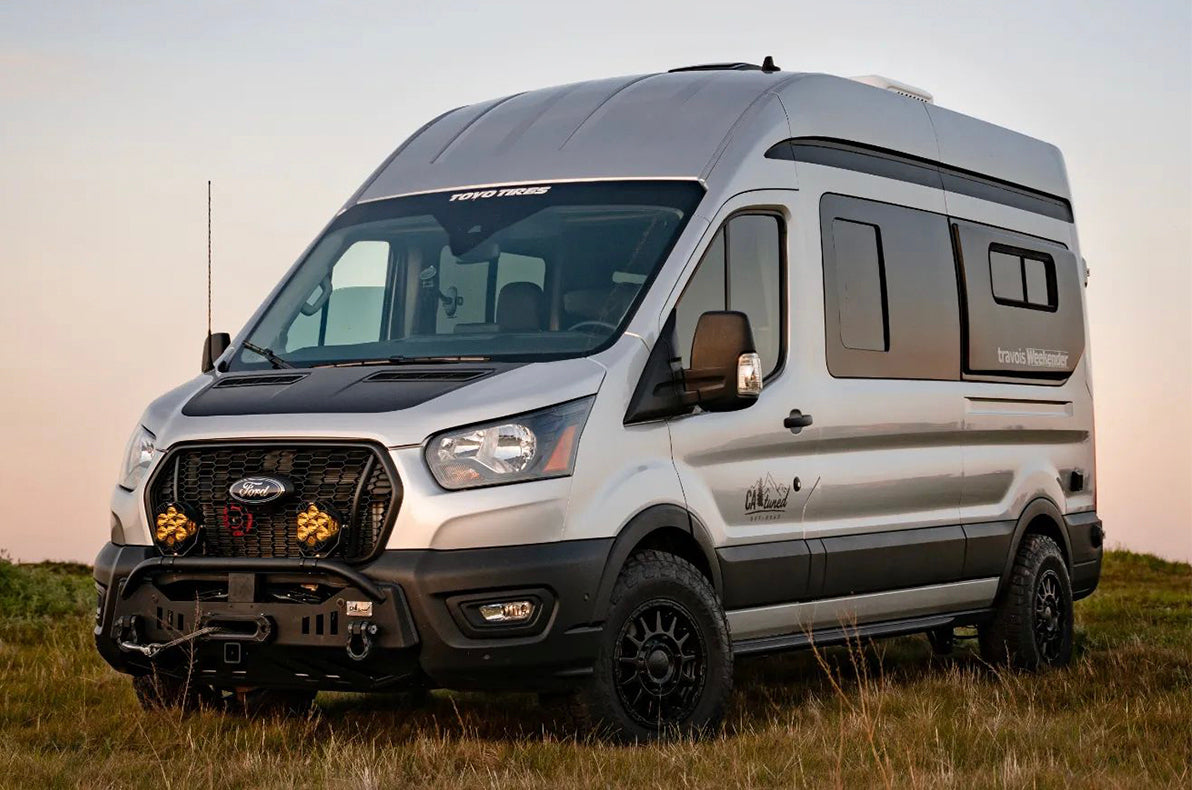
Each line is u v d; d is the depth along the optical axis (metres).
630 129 7.96
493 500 6.32
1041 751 6.68
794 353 7.91
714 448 7.29
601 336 6.97
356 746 6.62
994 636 9.86
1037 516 10.16
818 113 8.46
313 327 7.65
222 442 6.64
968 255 9.58
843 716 7.40
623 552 6.66
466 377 6.66
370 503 6.35
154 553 6.76
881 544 8.48
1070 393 10.71
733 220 7.64
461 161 8.18
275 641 6.40
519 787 5.74
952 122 9.87
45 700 7.86
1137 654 9.98
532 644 6.36
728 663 7.15
